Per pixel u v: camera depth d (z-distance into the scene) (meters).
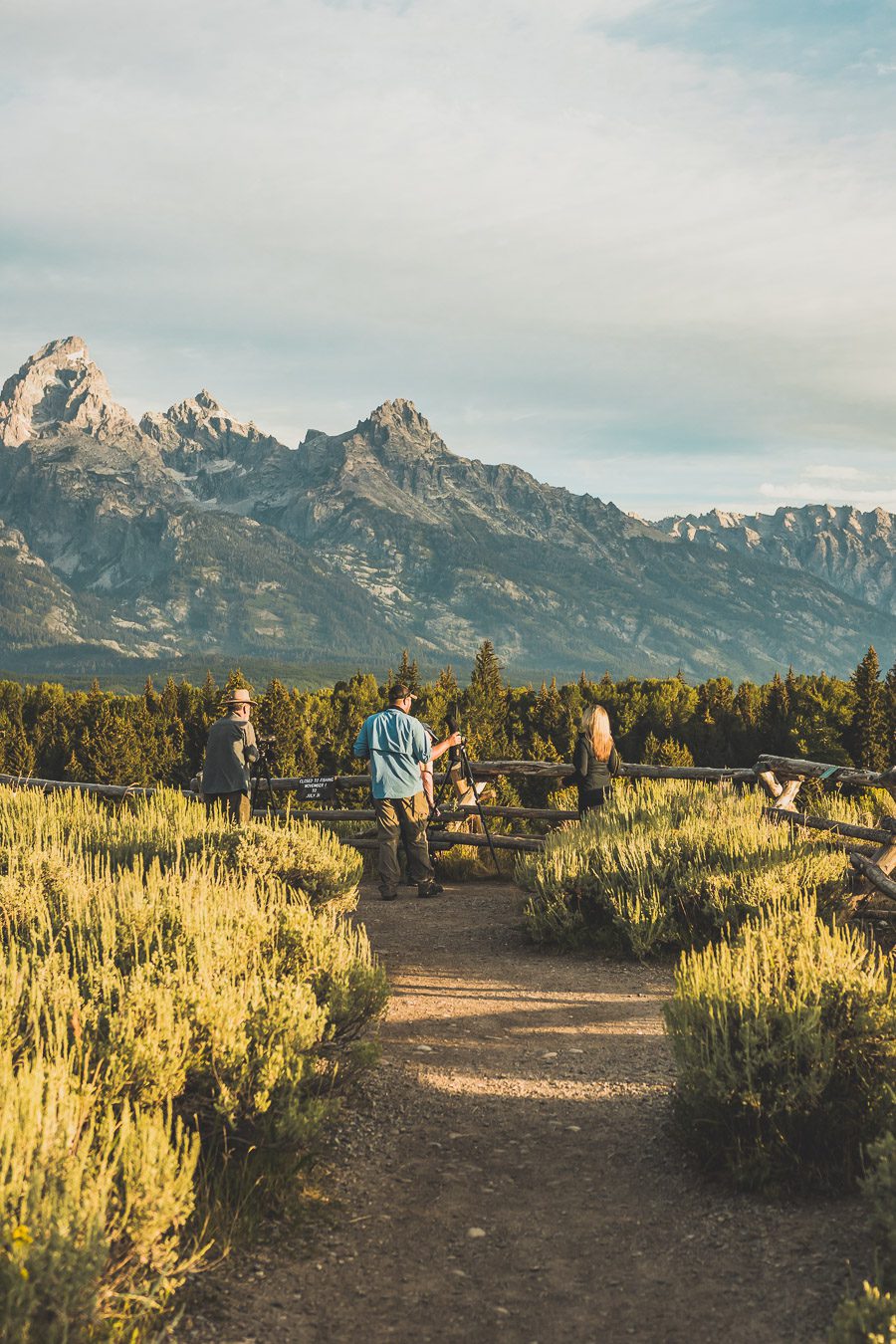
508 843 12.06
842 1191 3.82
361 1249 3.49
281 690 67.94
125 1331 2.70
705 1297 3.17
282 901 6.55
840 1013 4.23
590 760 11.52
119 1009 4.07
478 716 74.31
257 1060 4.01
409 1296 3.20
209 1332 2.93
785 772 10.66
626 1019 6.30
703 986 4.52
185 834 9.26
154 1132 3.12
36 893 6.18
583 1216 3.77
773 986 4.45
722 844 8.52
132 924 5.37
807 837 9.25
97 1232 2.65
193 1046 4.07
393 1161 4.26
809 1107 3.94
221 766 11.22
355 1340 2.95
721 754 79.44
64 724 83.19
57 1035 3.84
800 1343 2.87
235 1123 3.84
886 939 7.54
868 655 76.62
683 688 87.75
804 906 7.49
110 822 10.38
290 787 12.98
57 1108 3.28
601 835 9.20
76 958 4.86
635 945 7.68
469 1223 3.71
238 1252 3.40
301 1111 4.04
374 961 7.80
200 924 5.32
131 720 80.81
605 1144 4.43
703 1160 4.10
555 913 8.25
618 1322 3.05
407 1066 5.45
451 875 12.11
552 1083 5.20
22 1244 2.50
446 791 13.71
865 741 75.06
